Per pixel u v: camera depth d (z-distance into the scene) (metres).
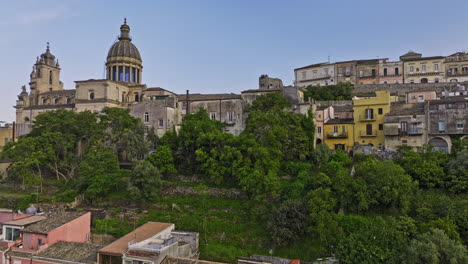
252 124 61.78
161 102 78.19
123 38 106.81
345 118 74.19
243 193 54.94
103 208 57.97
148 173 56.75
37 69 106.06
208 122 67.19
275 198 51.72
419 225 39.50
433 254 32.91
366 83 109.31
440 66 103.56
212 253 45.03
